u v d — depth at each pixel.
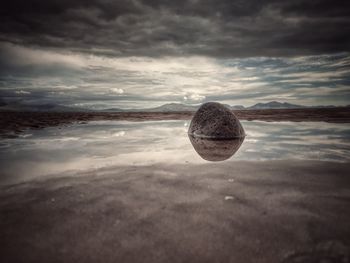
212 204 2.23
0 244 1.66
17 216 2.04
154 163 3.84
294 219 1.94
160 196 2.44
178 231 1.78
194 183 2.82
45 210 2.14
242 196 2.41
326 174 3.12
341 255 1.50
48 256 1.53
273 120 13.67
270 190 2.57
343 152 4.57
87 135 7.92
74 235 1.75
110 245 1.63
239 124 6.93
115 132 8.84
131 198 2.39
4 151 5.02
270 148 5.06
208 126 6.83
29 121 13.86
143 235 1.73
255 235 1.72
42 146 5.64
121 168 3.54
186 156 4.36
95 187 2.71
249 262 1.46
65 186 2.76
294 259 1.48
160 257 1.50
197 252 1.55
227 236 1.71
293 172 3.22
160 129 9.95
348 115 17.12
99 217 2.01
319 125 9.96
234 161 3.91
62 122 14.27
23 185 2.81
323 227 1.82
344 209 2.10
